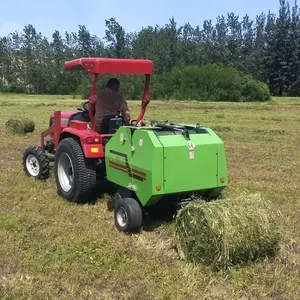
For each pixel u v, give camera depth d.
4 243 4.86
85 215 5.89
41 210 6.05
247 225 4.26
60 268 4.30
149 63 6.09
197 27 77.94
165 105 30.09
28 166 7.88
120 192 5.64
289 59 61.88
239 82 40.31
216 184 5.26
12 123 13.65
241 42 74.00
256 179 8.02
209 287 4.02
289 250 4.86
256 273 4.24
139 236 5.17
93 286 4.02
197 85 41.66
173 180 4.98
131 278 4.16
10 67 70.94
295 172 8.71
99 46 75.81
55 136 7.30
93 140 6.03
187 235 4.48
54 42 75.38
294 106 29.27
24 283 4.02
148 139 4.96
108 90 6.31
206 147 5.15
